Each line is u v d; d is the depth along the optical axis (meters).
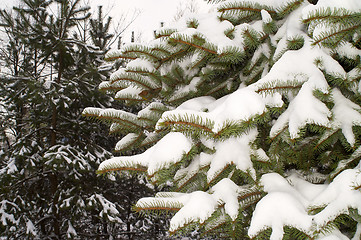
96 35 8.03
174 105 2.28
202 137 1.63
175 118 1.35
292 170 1.80
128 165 1.55
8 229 5.46
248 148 1.52
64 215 6.62
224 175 1.59
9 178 5.41
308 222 1.11
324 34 1.33
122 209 7.21
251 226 1.17
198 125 1.36
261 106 1.31
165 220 8.09
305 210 1.23
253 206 1.68
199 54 1.74
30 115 6.65
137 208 1.36
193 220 1.23
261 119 1.37
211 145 1.61
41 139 7.05
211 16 1.99
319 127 1.38
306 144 1.61
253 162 1.56
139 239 8.62
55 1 6.40
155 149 1.47
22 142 5.80
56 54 6.65
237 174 1.60
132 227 8.84
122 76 2.03
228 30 1.74
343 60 1.67
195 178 1.77
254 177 1.41
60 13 6.71
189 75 2.07
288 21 1.72
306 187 1.43
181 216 1.24
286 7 1.66
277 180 1.46
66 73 6.95
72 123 6.38
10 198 5.61
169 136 1.47
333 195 1.15
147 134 2.21
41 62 6.84
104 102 6.87
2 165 6.52
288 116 1.38
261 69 1.87
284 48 1.67
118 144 2.17
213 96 2.18
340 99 1.48
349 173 1.17
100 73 6.55
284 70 1.47
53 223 6.65
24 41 6.16
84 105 6.84
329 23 1.29
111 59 2.02
